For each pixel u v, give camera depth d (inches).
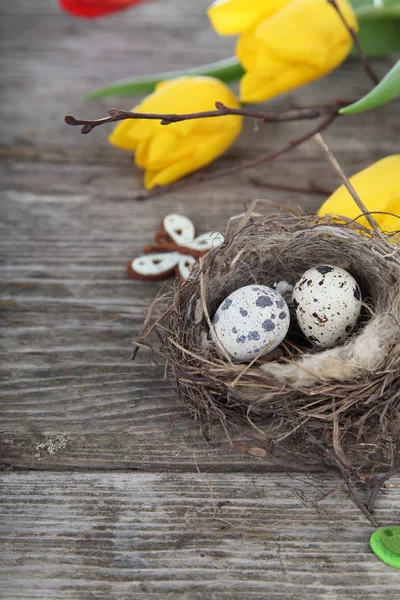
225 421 15.0
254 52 18.8
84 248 18.9
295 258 16.7
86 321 17.6
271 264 16.7
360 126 21.4
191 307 15.8
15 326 17.5
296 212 16.7
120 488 15.1
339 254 16.4
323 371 14.7
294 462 15.1
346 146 20.9
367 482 14.8
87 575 14.1
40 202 20.0
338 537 14.5
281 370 14.8
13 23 25.0
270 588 14.0
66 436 15.8
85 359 16.9
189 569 14.2
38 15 25.3
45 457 15.5
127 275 18.4
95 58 23.7
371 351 14.7
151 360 16.8
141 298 18.0
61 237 19.2
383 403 14.5
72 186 20.3
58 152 21.1
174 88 18.8
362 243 15.6
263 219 16.1
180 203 19.8
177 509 14.8
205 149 19.2
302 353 16.2
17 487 15.1
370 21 20.7
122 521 14.7
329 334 16.0
